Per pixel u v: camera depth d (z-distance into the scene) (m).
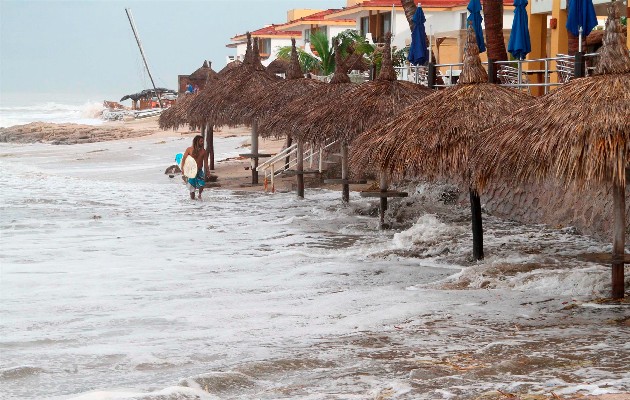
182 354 10.74
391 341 11.42
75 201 31.69
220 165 45.88
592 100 13.55
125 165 49.59
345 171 28.78
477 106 18.25
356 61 49.50
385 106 24.44
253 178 37.47
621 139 13.02
